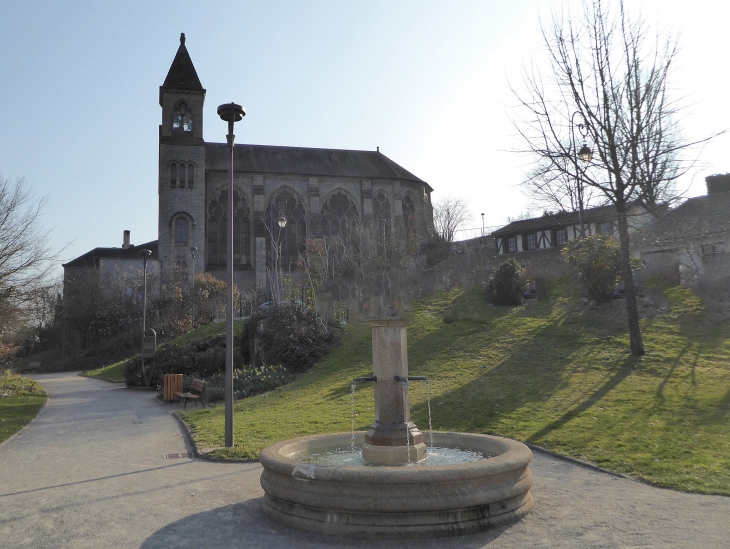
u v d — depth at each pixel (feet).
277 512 20.59
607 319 72.08
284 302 90.12
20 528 20.45
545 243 148.87
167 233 183.01
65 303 146.10
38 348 216.74
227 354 36.06
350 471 19.01
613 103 60.59
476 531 18.90
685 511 20.75
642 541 17.81
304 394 57.16
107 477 28.58
